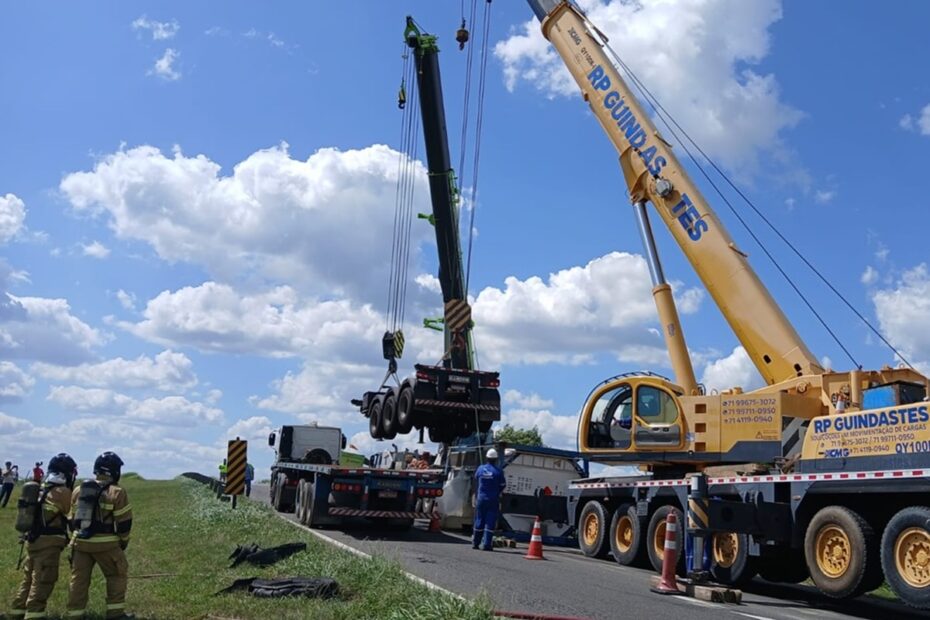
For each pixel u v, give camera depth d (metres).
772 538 11.88
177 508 22.61
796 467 12.72
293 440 25.58
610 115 17.45
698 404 14.57
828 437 12.14
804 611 11.02
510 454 19.62
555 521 17.67
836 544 11.09
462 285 24.72
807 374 13.88
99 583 10.22
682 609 9.95
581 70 18.14
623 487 15.48
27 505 8.07
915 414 10.80
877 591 13.93
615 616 9.00
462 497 20.05
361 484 17.64
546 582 11.38
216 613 8.16
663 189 16.19
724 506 11.78
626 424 15.70
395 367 22.94
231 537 14.58
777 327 14.46
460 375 20.45
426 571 11.60
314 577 9.45
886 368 13.18
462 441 21.33
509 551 16.06
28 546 8.05
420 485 18.00
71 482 8.39
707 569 13.04
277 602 8.60
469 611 7.57
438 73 24.81
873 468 11.28
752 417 13.80
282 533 14.71
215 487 30.73
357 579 9.44
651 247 16.47
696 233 15.73
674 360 15.77
